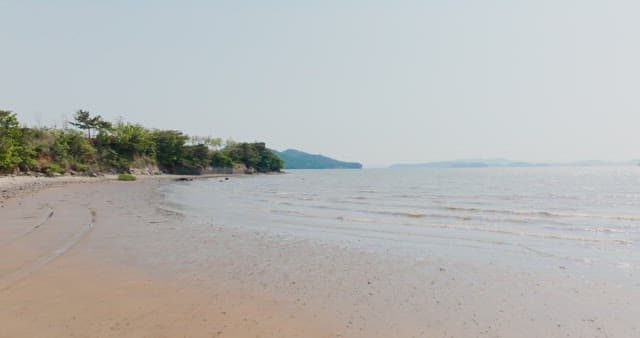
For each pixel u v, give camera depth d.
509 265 9.59
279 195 36.72
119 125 104.06
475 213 20.73
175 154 116.62
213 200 30.11
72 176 70.31
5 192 31.20
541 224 16.69
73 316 5.88
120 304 6.46
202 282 7.89
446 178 93.44
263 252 10.91
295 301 6.83
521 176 107.25
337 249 11.46
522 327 5.75
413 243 12.49
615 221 17.55
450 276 8.59
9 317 5.80
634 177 95.12
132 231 13.95
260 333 5.39
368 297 7.11
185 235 13.45
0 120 58.72
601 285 7.88
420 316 6.18
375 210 22.41
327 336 5.36
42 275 8.09
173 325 5.61
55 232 13.09
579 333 5.53
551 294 7.33
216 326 5.61
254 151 163.38
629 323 5.88
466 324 5.86
